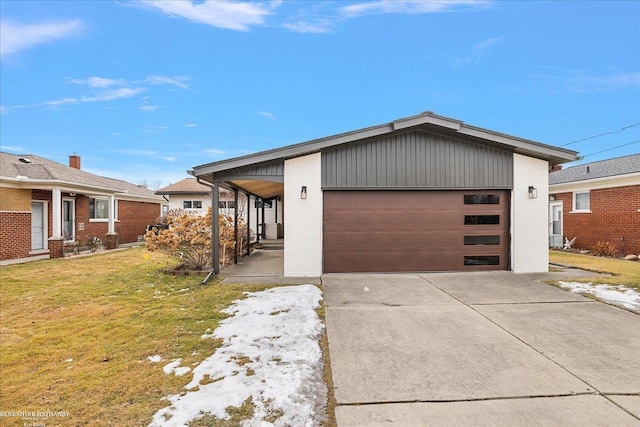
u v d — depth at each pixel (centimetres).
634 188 1202
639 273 869
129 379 356
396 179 868
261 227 1994
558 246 1523
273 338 452
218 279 830
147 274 937
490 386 340
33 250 1312
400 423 284
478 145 882
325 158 862
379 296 663
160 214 2384
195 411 295
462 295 668
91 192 1495
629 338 457
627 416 291
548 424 282
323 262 871
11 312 608
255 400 311
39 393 335
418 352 419
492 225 895
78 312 601
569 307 589
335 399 319
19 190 1232
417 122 825
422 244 883
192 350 424
